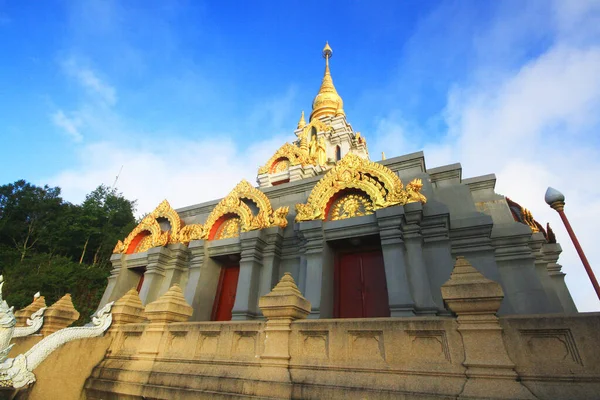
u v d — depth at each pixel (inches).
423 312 392.8
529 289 424.2
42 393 293.6
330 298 465.7
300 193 637.3
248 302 504.7
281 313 277.3
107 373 332.5
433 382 205.3
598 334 185.2
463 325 214.1
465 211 490.3
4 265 1336.1
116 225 1887.3
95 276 1242.6
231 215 637.9
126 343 359.6
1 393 272.8
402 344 228.7
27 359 287.7
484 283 216.2
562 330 193.6
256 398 240.7
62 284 1132.5
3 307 282.2
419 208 443.5
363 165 519.2
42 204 1690.5
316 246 487.2
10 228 1542.8
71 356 325.1
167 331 338.0
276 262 555.5
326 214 517.7
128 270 724.0
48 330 433.4
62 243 1605.6
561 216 357.1
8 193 1707.7
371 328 242.8
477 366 198.4
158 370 307.9
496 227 494.0
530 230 459.2
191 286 580.1
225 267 641.6
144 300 605.3
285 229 587.5
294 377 243.9
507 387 186.4
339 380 230.5
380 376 222.7
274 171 1208.8
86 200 1877.5
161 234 697.0
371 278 480.1
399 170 556.4
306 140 1305.4
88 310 1093.1
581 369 180.7
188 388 276.2
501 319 209.2
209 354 297.0
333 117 1525.6
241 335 292.4
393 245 438.3
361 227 474.3
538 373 187.2
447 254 435.5
